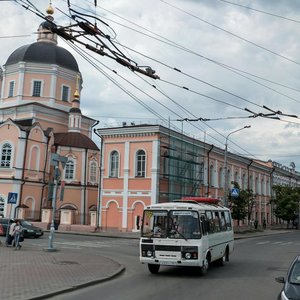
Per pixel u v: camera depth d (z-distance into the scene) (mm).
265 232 53938
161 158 41938
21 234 25031
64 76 62000
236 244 32500
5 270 14688
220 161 54531
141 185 41688
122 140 43344
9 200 24969
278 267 17625
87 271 15273
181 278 14281
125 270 16516
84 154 57438
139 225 15727
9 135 53781
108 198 43469
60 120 60906
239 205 48562
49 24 11883
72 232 42062
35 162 54812
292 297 7664
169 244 14656
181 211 14992
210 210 16812
